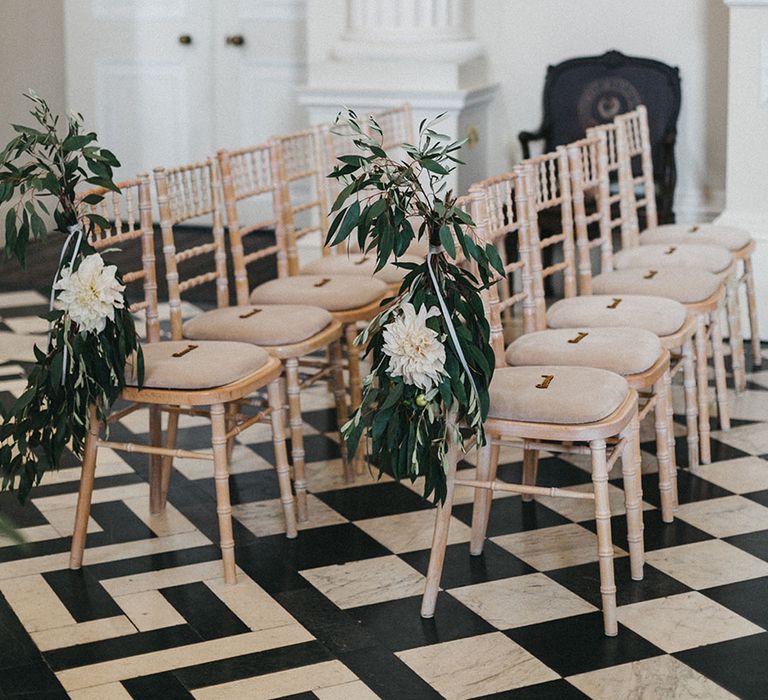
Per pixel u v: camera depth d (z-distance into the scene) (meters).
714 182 5.73
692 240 4.54
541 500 3.57
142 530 3.39
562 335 3.29
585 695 2.56
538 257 3.51
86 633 2.83
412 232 2.67
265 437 4.14
